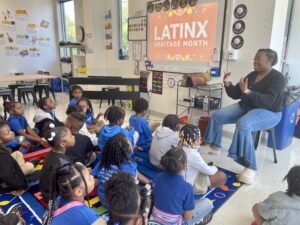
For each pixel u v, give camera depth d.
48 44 7.29
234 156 2.37
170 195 1.33
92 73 5.84
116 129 2.25
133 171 1.65
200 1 3.60
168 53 4.24
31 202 1.91
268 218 1.25
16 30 6.68
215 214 1.86
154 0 4.27
